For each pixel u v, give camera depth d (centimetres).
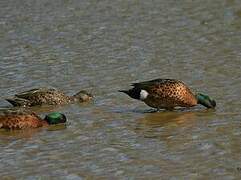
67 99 2131
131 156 1572
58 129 1839
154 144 1659
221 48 2706
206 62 2506
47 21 3391
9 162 1569
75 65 2567
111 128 1830
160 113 1970
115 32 3109
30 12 3588
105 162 1537
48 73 2472
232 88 2152
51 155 1609
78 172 1476
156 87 1972
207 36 2927
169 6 3547
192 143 1650
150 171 1457
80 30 3178
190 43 2830
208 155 1546
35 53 2784
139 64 2539
